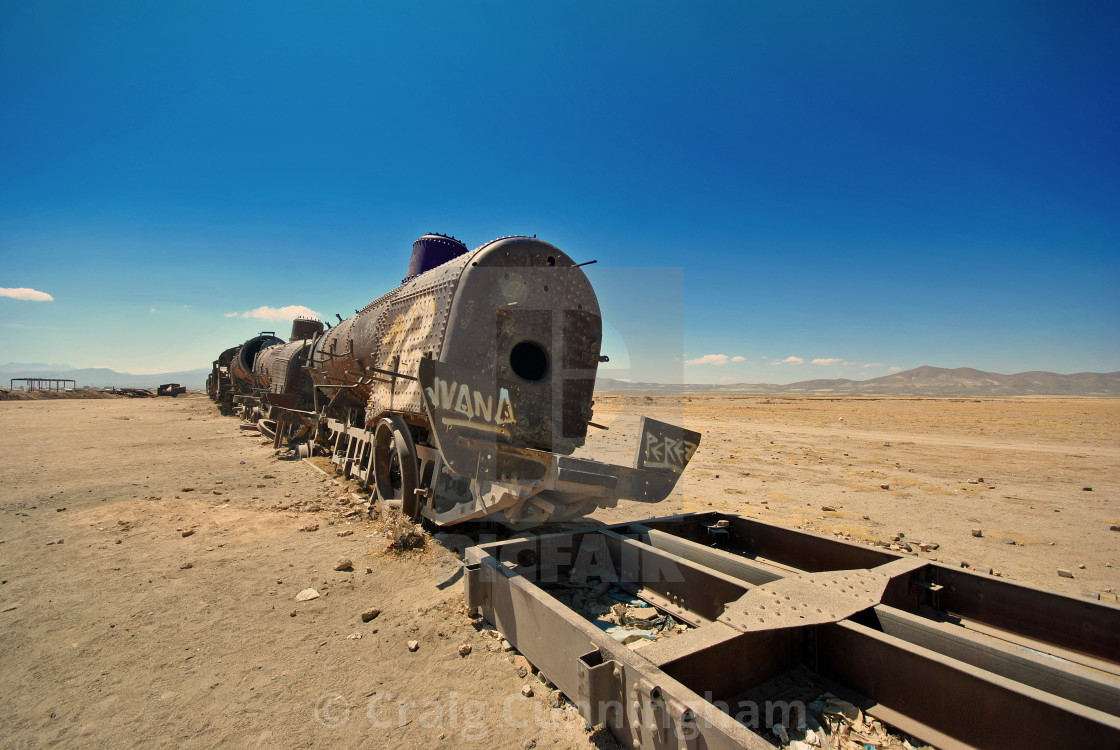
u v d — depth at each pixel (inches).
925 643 111.8
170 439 615.8
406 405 227.8
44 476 385.7
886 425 1035.9
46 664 134.8
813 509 317.1
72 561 210.2
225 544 231.8
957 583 145.2
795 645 124.3
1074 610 126.1
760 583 145.9
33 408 1115.9
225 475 393.4
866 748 98.8
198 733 108.6
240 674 130.7
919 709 101.0
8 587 183.6
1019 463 525.0
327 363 406.3
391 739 106.9
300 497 323.9
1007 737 88.4
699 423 1069.1
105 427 738.8
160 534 246.2
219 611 165.8
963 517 303.7
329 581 189.9
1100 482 419.5
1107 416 1402.6
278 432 522.6
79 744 104.8
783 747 99.3
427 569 199.5
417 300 239.9
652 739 88.8
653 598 164.2
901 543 248.5
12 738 106.6
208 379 1212.5
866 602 123.0
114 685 125.7
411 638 148.3
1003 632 136.1
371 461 292.7
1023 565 221.9
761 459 540.1
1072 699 92.3
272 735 108.0
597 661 102.7
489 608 154.6
